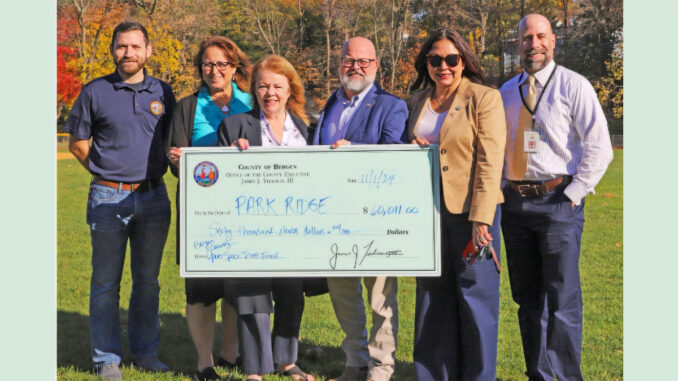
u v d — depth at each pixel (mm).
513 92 4012
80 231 9320
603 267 7125
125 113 4312
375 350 4066
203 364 4262
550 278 3955
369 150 3855
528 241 4074
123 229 4387
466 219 3764
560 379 3955
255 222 3941
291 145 4027
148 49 4402
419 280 3977
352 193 3881
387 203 3850
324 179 3895
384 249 3861
